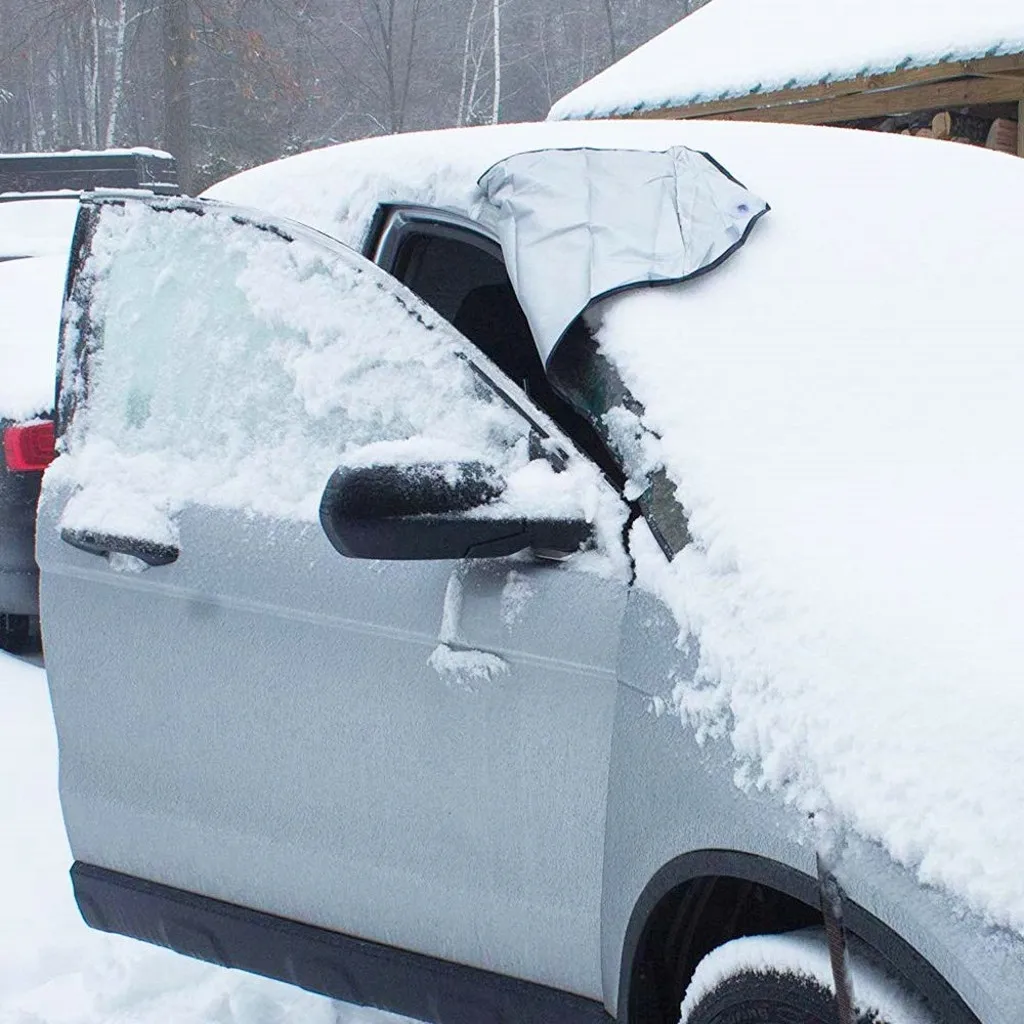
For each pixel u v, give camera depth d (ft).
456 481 6.99
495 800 7.69
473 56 180.65
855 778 5.87
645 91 37.06
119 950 11.64
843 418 7.30
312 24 157.48
